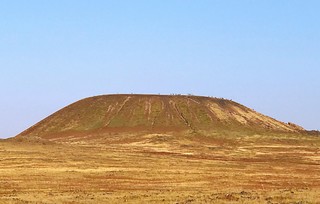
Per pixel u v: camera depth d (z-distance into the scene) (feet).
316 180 184.65
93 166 206.69
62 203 118.93
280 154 285.02
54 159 221.25
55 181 167.43
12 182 161.89
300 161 254.47
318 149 310.45
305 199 121.80
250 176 190.90
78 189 151.94
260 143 339.98
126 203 118.62
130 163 220.43
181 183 169.17
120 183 167.02
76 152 252.01
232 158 261.85
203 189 153.69
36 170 188.85
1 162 206.18
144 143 339.77
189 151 294.05
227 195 129.18
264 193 135.95
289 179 185.78
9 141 270.26
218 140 353.92
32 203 118.52
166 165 217.36
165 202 119.55
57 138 415.85
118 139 369.09
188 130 410.72
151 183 167.94
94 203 118.93
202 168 211.61
